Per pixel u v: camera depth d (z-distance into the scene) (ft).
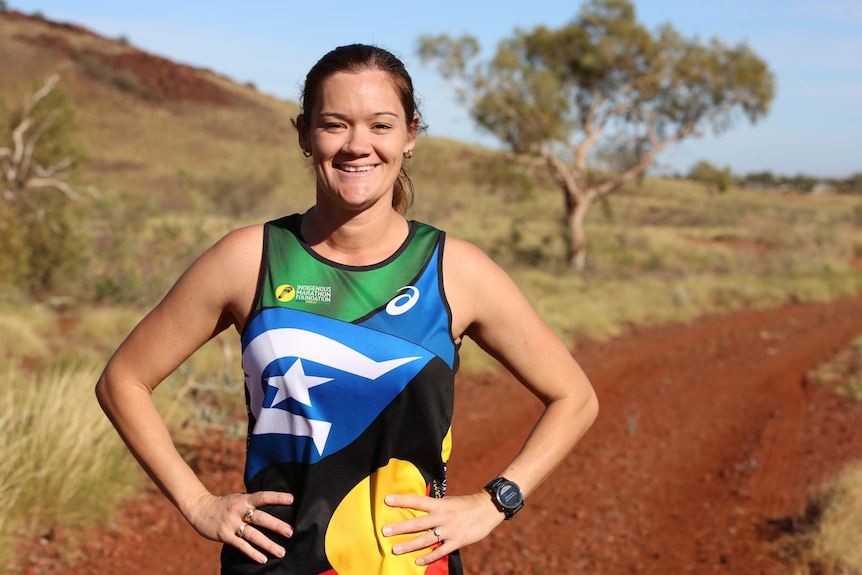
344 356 6.23
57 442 18.78
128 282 54.13
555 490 24.85
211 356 32.55
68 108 58.85
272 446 6.38
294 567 6.28
